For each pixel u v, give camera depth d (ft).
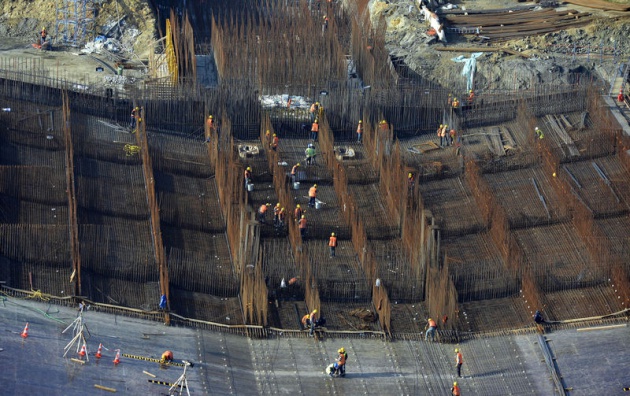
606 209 289.74
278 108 325.62
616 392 237.45
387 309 250.78
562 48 369.30
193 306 253.03
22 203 269.03
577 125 321.52
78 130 300.20
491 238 280.72
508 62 358.02
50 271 249.34
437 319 254.06
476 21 385.29
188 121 317.42
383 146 301.02
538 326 255.29
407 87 334.03
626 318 258.37
